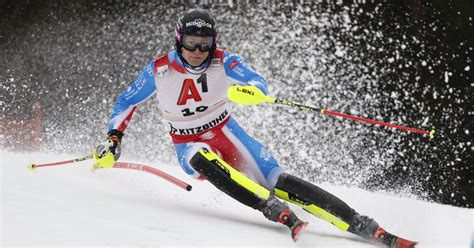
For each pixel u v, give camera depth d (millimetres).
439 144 28516
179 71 12625
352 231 11148
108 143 12781
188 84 12695
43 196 11430
